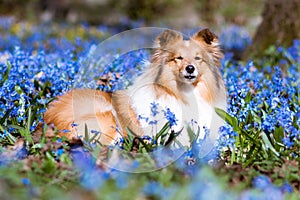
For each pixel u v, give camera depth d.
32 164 4.64
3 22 17.62
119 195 3.93
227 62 9.04
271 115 5.80
